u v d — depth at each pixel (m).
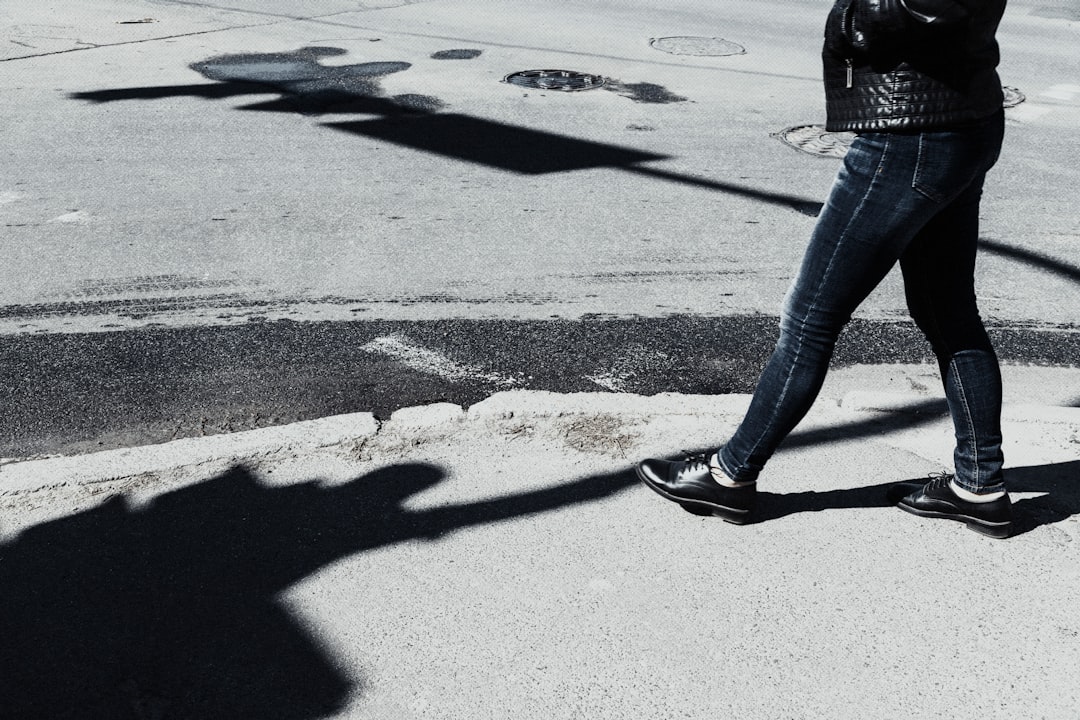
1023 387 4.52
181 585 3.12
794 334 3.13
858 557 3.27
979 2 2.65
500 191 6.88
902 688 2.74
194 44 11.24
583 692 2.72
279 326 4.92
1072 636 2.94
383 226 6.23
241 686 2.74
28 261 5.63
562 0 14.73
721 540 3.35
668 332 4.95
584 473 3.71
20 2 13.22
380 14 13.43
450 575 3.17
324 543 3.32
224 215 6.35
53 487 3.56
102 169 7.15
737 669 2.80
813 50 11.67
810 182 7.19
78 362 4.55
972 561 3.26
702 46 11.71
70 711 2.66
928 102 2.75
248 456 3.76
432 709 2.67
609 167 7.41
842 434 4.00
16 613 2.99
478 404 4.09
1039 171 7.52
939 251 3.13
